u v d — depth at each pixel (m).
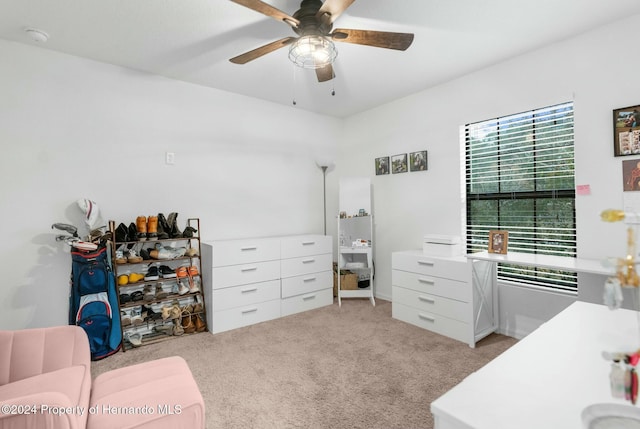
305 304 3.65
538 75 2.62
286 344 2.73
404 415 1.78
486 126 3.07
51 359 1.52
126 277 2.74
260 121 3.80
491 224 3.08
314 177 4.31
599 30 2.31
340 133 4.59
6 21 2.19
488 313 2.85
